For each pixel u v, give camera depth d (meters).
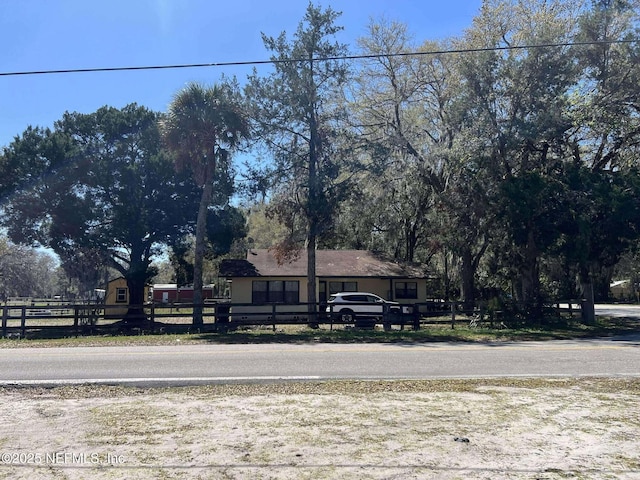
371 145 28.80
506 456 5.96
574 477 5.38
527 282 28.62
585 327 25.70
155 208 34.53
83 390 9.83
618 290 68.25
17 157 31.28
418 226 41.41
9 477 5.43
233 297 33.75
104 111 34.94
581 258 25.09
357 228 39.47
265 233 54.22
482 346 17.58
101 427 7.18
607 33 25.91
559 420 7.40
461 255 32.09
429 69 30.58
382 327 26.78
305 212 28.86
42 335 23.44
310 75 27.84
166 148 29.86
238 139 26.92
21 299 61.66
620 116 26.33
